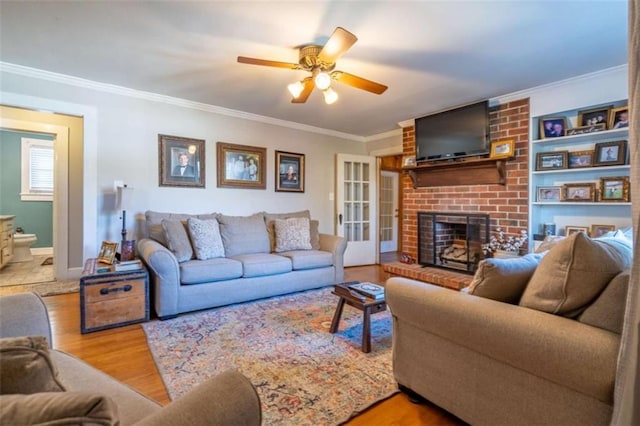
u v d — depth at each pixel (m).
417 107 3.95
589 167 3.05
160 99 3.60
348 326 2.59
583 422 1.00
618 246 1.20
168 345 2.21
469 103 3.76
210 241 3.23
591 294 1.07
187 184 3.79
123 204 3.13
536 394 1.12
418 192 4.55
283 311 2.94
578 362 0.98
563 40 2.35
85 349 2.14
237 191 4.22
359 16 2.04
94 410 0.49
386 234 7.07
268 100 3.71
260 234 3.77
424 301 1.46
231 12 2.00
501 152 3.51
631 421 0.84
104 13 2.02
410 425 1.44
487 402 1.27
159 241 3.17
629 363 0.86
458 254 4.17
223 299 3.01
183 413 0.62
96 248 3.28
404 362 1.63
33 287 3.48
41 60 2.72
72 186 3.79
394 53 2.53
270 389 1.69
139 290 2.62
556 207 3.41
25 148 5.62
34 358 0.63
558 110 3.18
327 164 5.19
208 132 3.96
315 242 4.08
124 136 3.42
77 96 3.16
